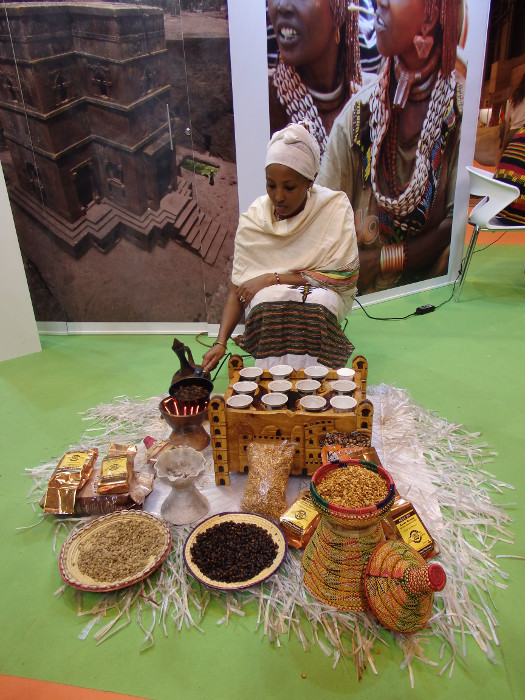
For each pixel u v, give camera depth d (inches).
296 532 63.4
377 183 139.2
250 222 101.3
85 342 136.3
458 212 160.1
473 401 99.5
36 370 120.5
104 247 131.5
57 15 110.0
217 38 109.4
